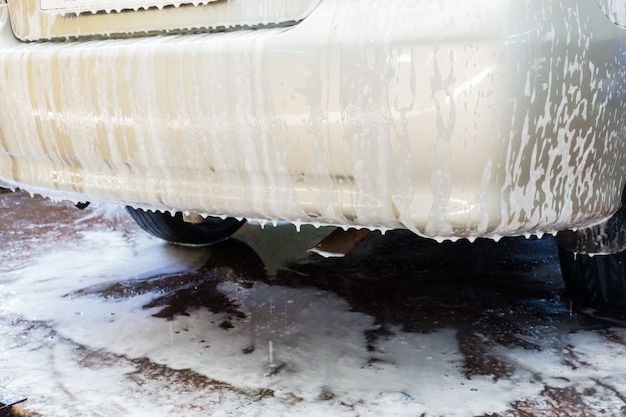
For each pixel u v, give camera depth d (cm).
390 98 131
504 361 196
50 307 248
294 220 149
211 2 156
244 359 200
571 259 224
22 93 179
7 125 186
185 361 200
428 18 129
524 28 129
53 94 173
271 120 142
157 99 156
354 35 133
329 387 181
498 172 132
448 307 241
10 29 196
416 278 276
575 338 211
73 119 171
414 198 134
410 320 230
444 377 186
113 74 161
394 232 349
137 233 361
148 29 168
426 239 335
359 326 225
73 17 181
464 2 129
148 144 160
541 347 205
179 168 158
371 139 133
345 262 299
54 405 173
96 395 179
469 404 171
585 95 145
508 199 136
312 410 169
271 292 261
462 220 134
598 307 230
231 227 331
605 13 152
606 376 185
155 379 188
